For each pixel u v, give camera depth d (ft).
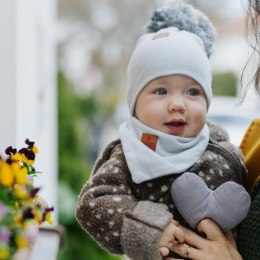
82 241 17.26
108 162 5.21
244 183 5.60
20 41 8.64
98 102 32.01
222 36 28.76
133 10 32.58
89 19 33.45
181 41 5.23
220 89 28.53
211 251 4.84
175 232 4.81
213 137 5.64
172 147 5.14
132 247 4.77
